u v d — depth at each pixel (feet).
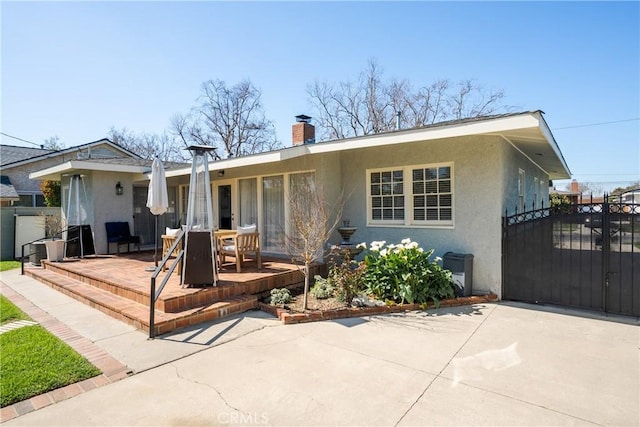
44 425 9.51
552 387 11.32
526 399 10.62
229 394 11.00
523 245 21.42
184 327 16.87
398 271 20.85
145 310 17.95
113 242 34.76
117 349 14.37
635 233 18.60
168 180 40.47
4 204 55.36
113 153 70.03
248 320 18.10
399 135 20.92
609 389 11.19
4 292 24.63
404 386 11.41
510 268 21.84
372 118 85.46
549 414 9.86
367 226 27.17
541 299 20.97
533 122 17.08
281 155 24.27
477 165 22.47
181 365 13.00
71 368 12.55
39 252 33.60
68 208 35.91
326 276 27.17
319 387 11.38
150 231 39.45
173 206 41.63
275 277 23.11
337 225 28.14
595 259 19.52
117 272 25.02
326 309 19.11
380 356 13.73
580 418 9.68
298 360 13.38
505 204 22.44
